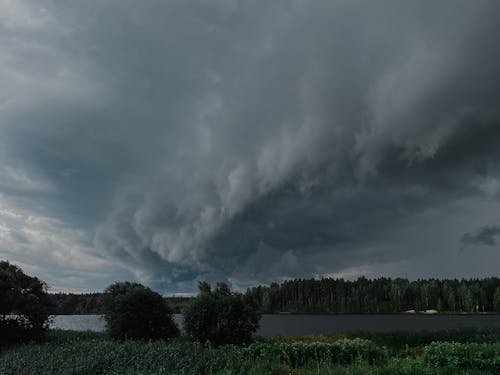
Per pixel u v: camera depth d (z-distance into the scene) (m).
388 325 78.94
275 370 15.69
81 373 15.07
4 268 29.14
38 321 28.08
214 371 15.36
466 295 147.25
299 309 161.88
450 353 16.05
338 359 17.52
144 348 19.00
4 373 15.72
